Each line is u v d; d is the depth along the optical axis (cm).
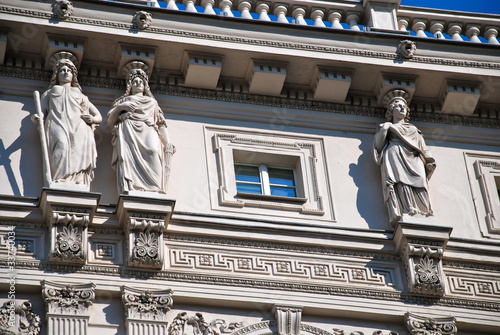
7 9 4194
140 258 3912
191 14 4316
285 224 4106
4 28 4197
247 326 3928
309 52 4375
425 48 4475
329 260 4094
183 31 4303
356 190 4281
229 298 3941
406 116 4428
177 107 4316
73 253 3872
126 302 3853
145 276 3925
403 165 4275
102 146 4166
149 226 3956
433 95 4506
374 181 4312
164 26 4294
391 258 4134
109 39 4253
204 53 4322
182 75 4353
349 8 4569
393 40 4459
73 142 4047
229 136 4300
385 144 4344
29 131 4141
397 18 4616
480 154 4484
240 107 4366
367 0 4562
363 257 4122
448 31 4666
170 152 4134
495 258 4203
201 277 3962
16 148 4097
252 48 4341
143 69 4275
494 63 4497
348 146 4381
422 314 4050
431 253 4109
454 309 4088
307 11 4556
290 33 4388
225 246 4047
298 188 4297
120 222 3978
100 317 3844
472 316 4084
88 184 4012
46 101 4144
